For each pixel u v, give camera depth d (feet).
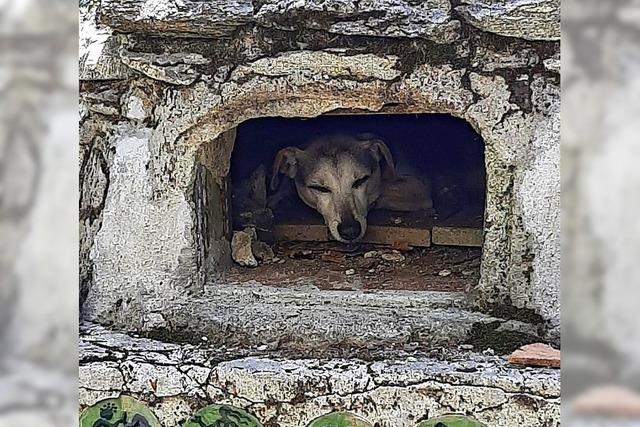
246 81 5.11
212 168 5.88
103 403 5.19
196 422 5.08
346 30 4.81
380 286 5.78
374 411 4.85
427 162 7.70
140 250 5.56
